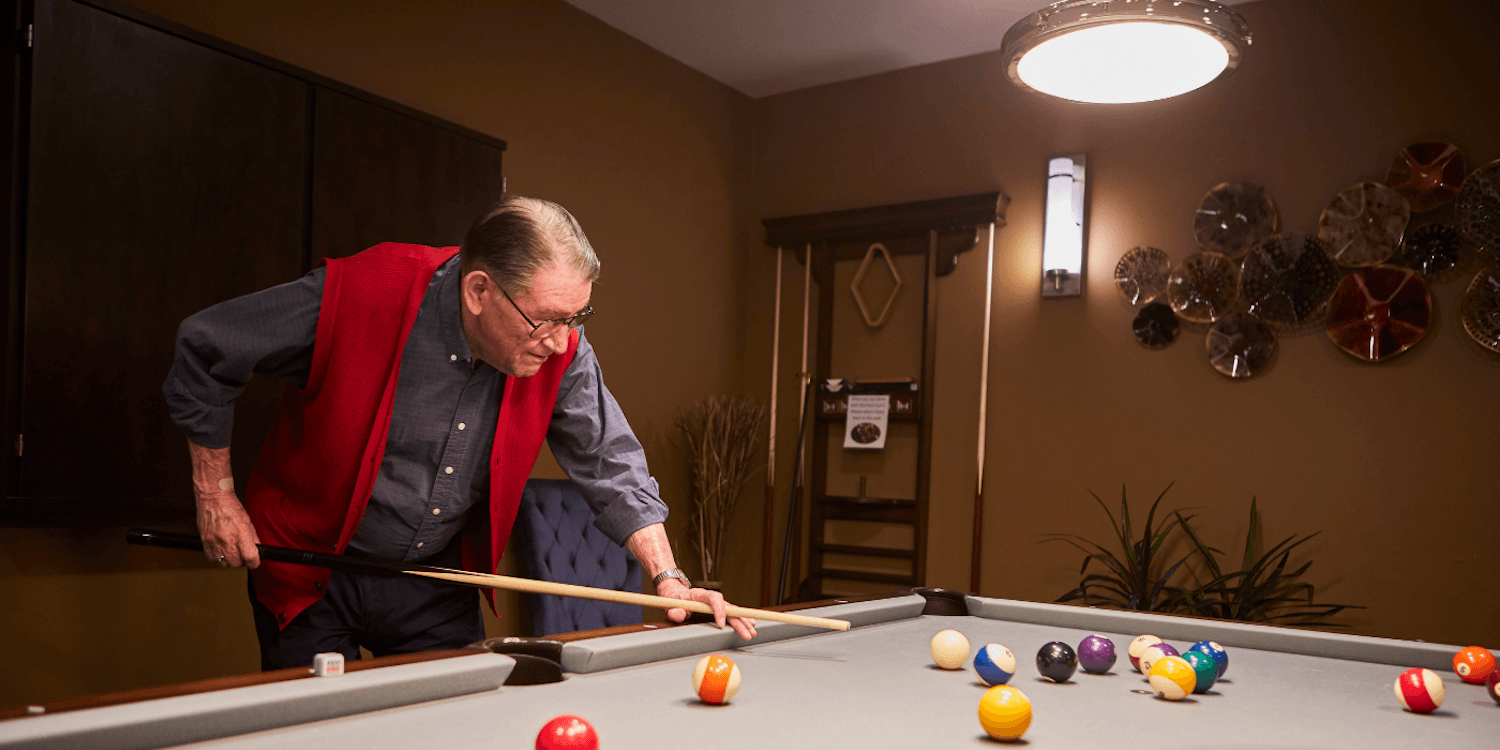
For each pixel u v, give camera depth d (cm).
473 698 108
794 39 412
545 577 254
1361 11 338
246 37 276
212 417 153
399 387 158
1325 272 336
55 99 222
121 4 233
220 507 154
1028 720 98
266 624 165
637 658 130
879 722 105
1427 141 323
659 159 426
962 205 403
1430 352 320
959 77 424
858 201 447
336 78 300
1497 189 309
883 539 422
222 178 253
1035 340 394
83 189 227
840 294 444
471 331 152
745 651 147
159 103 241
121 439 233
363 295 157
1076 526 380
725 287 464
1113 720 111
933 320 411
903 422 421
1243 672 147
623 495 171
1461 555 312
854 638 165
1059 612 189
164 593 254
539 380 166
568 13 384
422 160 305
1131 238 377
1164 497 363
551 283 142
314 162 275
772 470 446
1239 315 351
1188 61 220
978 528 390
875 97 446
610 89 402
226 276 254
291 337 155
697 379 446
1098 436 378
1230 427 352
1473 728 114
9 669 225
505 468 167
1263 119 353
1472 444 312
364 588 164
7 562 225
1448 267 316
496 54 354
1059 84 238
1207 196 359
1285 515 341
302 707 93
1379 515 325
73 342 225
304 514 162
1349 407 332
